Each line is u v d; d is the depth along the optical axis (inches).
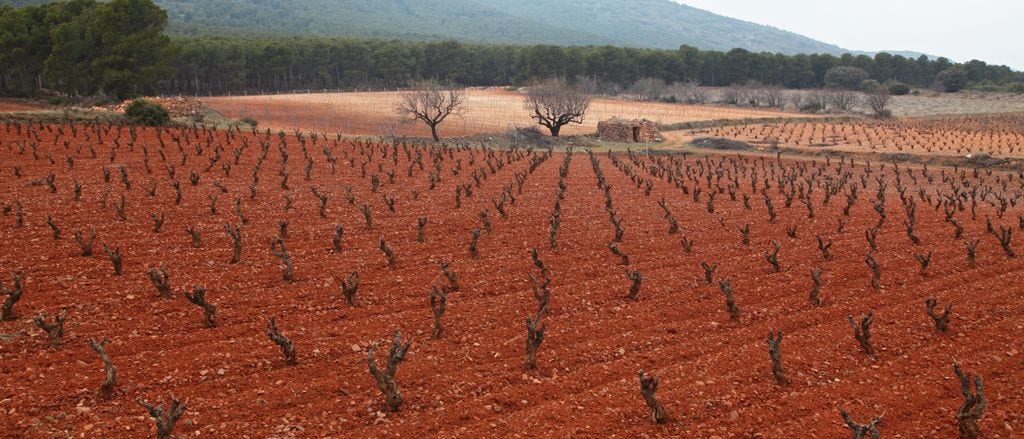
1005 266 858.8
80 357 515.8
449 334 598.2
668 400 481.4
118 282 679.7
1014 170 2149.4
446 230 981.2
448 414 458.9
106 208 986.1
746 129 3757.4
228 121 2758.4
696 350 577.3
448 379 510.6
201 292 568.7
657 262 848.3
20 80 3476.9
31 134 1724.9
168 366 507.8
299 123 3171.8
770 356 538.6
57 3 3430.1
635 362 550.6
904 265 856.9
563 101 3181.6
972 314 671.1
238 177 1339.8
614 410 466.6
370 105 4097.0
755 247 946.1
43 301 616.7
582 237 973.8
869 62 7081.7
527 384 509.4
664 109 4867.1
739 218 1167.6
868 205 1389.0
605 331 617.6
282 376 505.0
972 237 1034.7
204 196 1117.7
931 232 1075.9
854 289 751.7
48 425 420.8
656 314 662.5
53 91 3580.2
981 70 7130.9
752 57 6643.7
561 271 799.1
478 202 1220.5
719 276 794.2
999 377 530.3
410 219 1039.6
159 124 2186.3
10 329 556.1
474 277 761.6
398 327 609.0
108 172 1176.2
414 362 537.0
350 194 1139.9
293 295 674.8
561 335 603.2
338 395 481.7
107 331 564.1
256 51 5177.2
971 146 2773.1
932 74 7219.5
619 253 828.6
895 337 606.5
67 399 452.8
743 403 481.7
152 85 3595.0
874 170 2273.6
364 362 536.1
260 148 1786.4
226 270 739.4
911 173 2105.1
